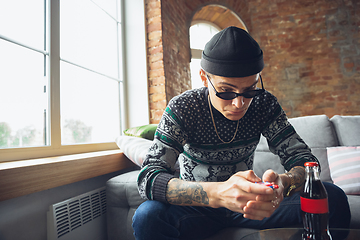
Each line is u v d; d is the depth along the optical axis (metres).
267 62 3.77
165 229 0.81
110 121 2.20
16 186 0.90
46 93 1.50
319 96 3.60
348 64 3.56
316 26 3.69
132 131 1.89
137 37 2.49
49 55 1.53
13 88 1.29
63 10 1.72
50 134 1.48
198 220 0.93
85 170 1.27
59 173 1.10
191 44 3.75
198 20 3.86
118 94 2.38
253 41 0.83
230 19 3.99
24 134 1.34
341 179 1.40
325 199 0.60
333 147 1.55
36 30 1.48
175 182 0.81
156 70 2.44
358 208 1.07
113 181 1.32
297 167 0.90
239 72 0.76
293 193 0.87
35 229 1.08
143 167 0.91
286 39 3.76
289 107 3.67
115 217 1.30
